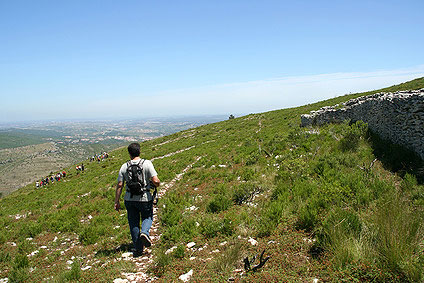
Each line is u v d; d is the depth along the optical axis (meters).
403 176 7.87
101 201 13.40
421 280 3.12
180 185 14.05
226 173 14.17
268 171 12.03
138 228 5.89
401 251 3.57
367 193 6.25
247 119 48.00
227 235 6.07
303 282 3.65
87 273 5.08
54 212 13.32
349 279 3.43
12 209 18.69
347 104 21.31
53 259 6.84
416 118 9.23
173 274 4.54
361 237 4.21
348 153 11.02
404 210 4.63
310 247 4.66
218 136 35.72
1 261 7.58
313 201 6.10
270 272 3.96
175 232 6.76
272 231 5.55
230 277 4.07
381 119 12.79
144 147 46.09
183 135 48.66
